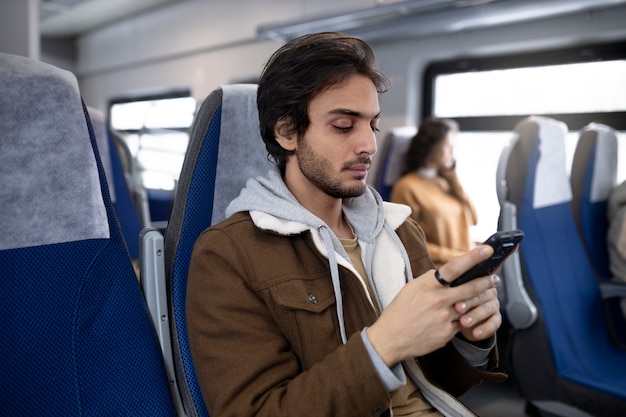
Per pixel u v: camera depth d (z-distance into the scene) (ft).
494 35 10.66
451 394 3.18
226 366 2.51
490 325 2.36
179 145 17.37
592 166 6.76
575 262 5.82
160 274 2.94
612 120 9.43
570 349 5.33
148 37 20.70
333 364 2.32
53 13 20.80
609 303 6.19
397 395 2.86
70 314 2.48
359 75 2.72
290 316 2.66
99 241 2.64
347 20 11.43
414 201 10.13
